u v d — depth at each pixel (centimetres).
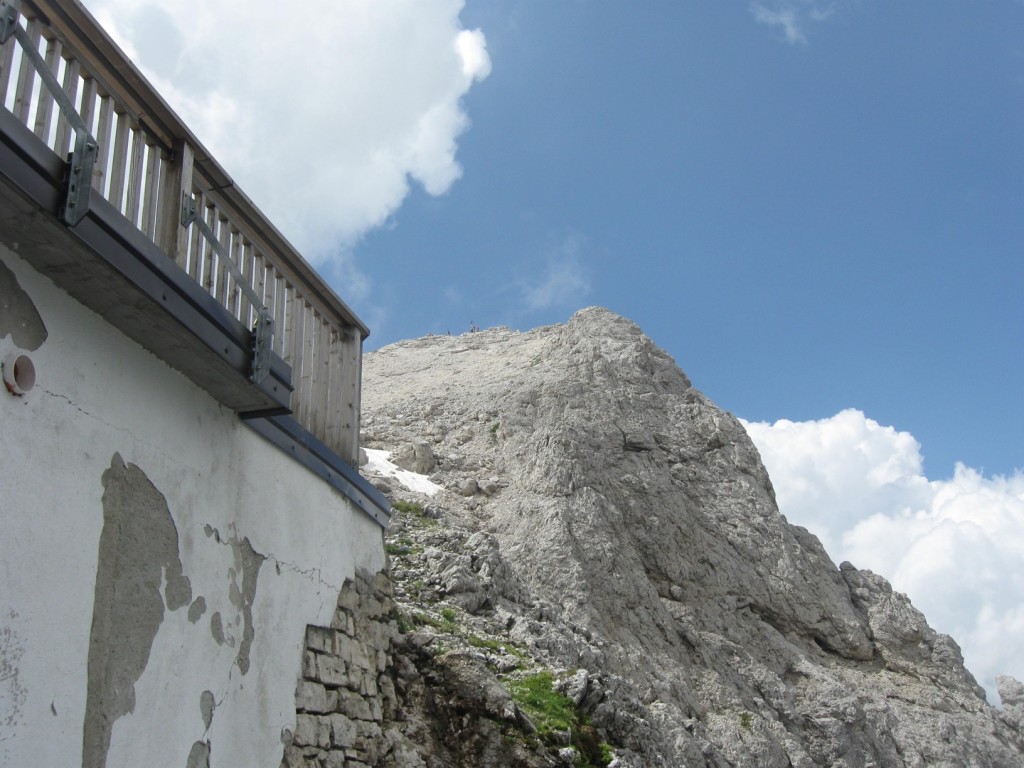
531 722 1116
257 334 766
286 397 808
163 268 662
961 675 3103
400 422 3362
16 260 597
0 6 581
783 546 3169
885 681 2956
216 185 834
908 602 3272
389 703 985
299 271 962
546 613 1973
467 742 1028
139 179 730
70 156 588
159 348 706
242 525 796
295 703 827
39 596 586
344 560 960
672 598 2845
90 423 643
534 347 4500
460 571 1838
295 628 852
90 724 612
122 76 719
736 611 2914
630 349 3772
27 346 600
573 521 2738
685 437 3456
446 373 4269
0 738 548
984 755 2788
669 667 2475
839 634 3038
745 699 2548
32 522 588
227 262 768
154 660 673
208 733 718
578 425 3216
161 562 693
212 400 779
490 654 1482
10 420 581
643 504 3022
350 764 881
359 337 1062
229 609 762
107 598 638
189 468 738
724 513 3200
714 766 2112
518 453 3097
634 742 1370
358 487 1007
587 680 1369
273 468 852
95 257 605
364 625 979
